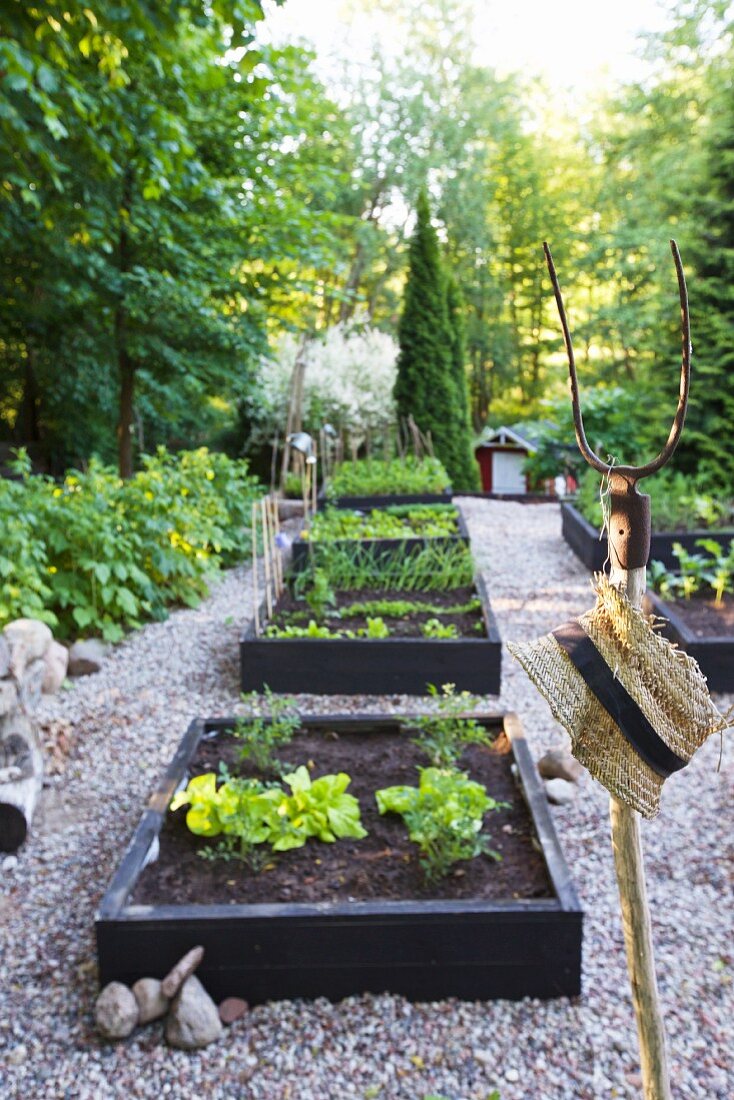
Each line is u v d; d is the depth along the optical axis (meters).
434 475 11.12
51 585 5.73
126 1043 2.35
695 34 18.16
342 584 6.58
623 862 1.44
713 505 8.05
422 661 4.85
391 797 3.12
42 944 2.79
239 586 7.67
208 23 4.64
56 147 6.88
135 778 3.95
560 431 11.11
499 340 26.14
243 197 9.71
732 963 2.63
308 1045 2.32
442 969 2.46
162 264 9.23
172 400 11.49
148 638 6.05
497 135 23.25
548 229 25.95
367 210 23.69
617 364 21.50
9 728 3.59
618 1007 2.44
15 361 12.73
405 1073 2.22
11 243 8.31
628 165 22.84
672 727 1.32
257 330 10.12
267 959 2.45
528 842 2.93
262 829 2.91
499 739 3.77
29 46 4.50
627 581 1.29
